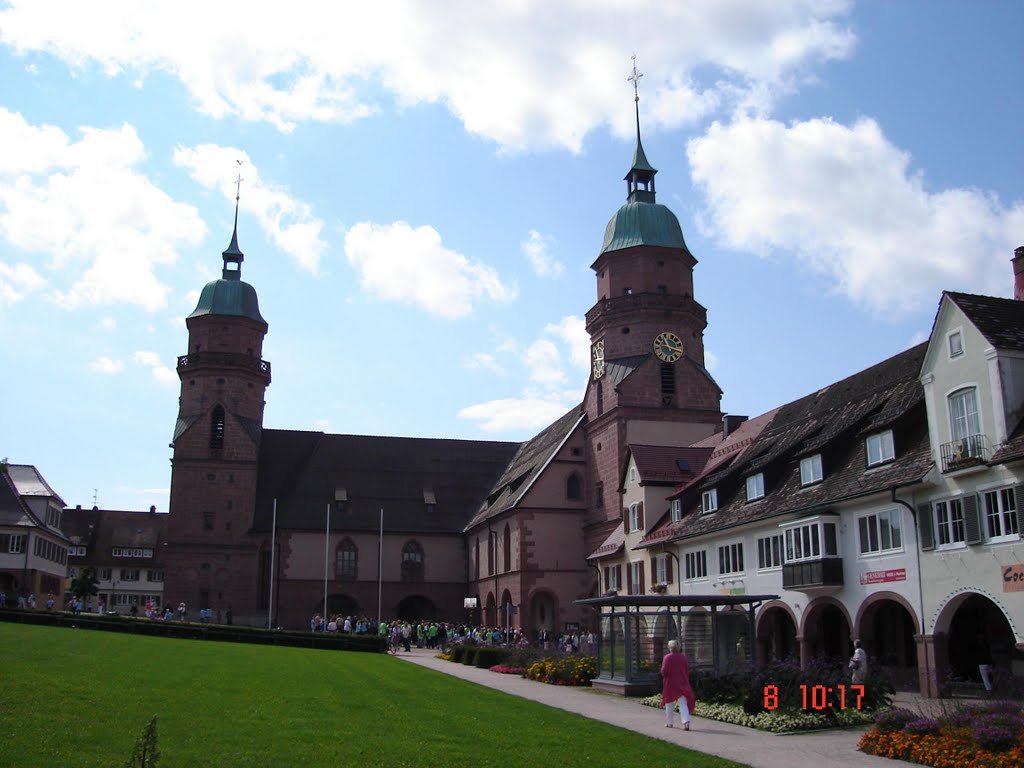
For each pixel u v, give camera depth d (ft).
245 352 295.89
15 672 91.40
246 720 73.10
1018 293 132.36
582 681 126.11
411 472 311.68
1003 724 66.64
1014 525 97.14
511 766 59.93
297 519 287.89
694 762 63.26
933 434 109.70
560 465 251.19
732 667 98.37
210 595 279.28
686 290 245.45
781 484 142.92
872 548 117.60
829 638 140.56
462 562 297.33
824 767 63.72
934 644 106.01
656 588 182.39
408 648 211.00
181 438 286.05
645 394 233.76
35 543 276.62
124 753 58.54
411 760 60.44
